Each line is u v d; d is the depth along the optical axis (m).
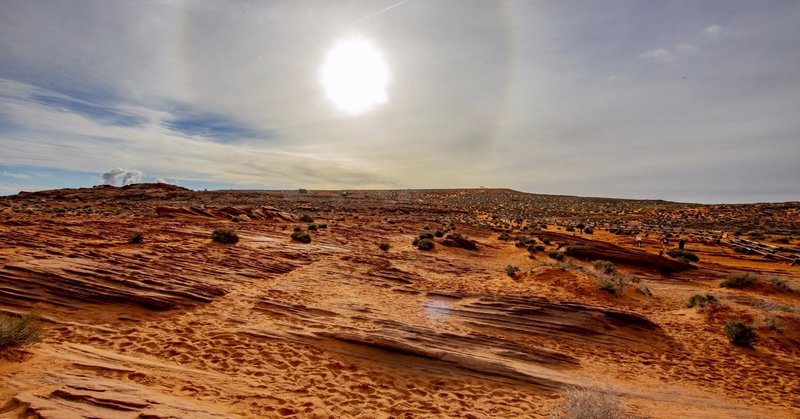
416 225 60.03
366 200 115.81
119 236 22.73
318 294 16.73
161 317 11.62
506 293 20.97
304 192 141.38
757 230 69.50
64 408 5.46
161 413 5.98
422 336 12.23
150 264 15.82
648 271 33.66
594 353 13.12
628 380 11.22
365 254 29.23
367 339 11.23
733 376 12.20
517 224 75.81
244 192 121.75
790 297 24.09
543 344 13.39
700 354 13.98
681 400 10.16
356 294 17.64
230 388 8.01
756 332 15.58
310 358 10.29
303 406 7.79
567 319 15.27
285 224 45.72
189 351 9.66
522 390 9.78
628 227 78.06
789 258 40.06
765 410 10.02
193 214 43.44
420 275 24.28
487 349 11.95
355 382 9.36
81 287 11.77
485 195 173.75
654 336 15.37
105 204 68.19
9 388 5.80
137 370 7.82
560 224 78.69
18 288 10.90
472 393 9.44
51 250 14.73
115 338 9.69
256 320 12.42
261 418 6.99
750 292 25.14
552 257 37.28
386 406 8.44
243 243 26.53
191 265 17.34
